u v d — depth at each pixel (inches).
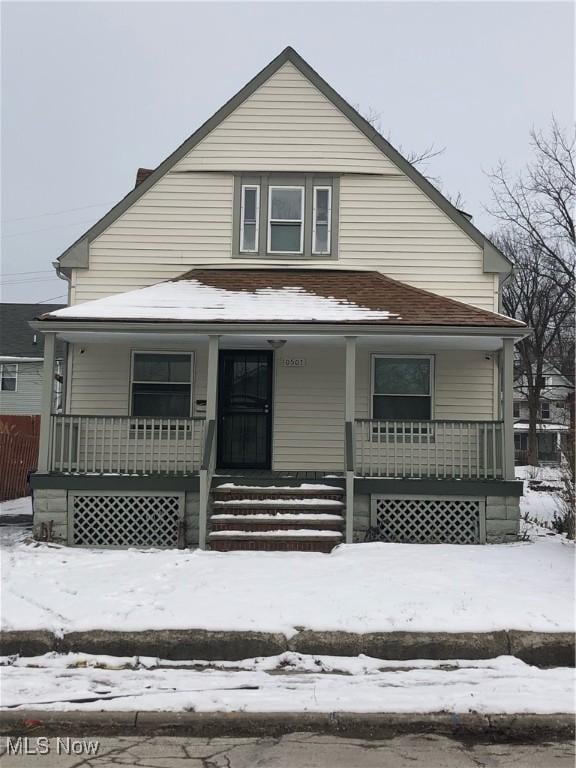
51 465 413.1
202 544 385.4
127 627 250.4
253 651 244.4
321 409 486.0
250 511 398.0
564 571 320.2
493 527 406.0
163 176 499.2
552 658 243.3
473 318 414.9
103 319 401.1
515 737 192.2
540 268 1196.5
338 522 392.2
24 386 1236.5
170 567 333.7
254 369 489.7
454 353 483.2
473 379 481.7
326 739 189.3
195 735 191.8
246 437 487.5
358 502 409.1
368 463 443.2
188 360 486.0
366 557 347.9
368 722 197.0
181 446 449.7
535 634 247.1
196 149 500.7
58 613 265.9
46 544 393.7
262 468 484.4
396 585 295.9
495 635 247.3
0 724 196.1
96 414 478.9
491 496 406.9
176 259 494.9
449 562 336.8
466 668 235.3
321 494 407.8
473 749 183.8
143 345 481.1
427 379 480.7
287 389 486.9
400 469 442.3
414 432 471.8
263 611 264.5
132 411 480.7
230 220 498.0
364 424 419.5
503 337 410.3
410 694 210.4
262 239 496.1
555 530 466.0
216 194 498.6
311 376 487.8
